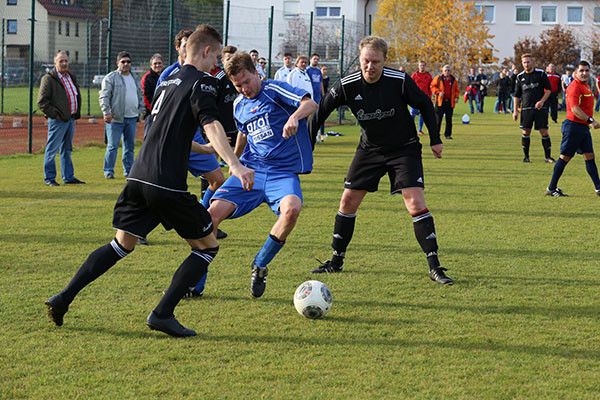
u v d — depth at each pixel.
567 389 4.38
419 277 7.09
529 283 6.86
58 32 44.69
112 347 5.10
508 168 16.31
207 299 6.32
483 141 23.08
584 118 11.94
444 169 16.12
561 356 4.95
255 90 6.34
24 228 9.38
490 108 43.88
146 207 5.39
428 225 7.00
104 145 21.67
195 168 8.62
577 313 5.92
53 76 12.95
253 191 6.51
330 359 4.88
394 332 5.45
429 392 4.33
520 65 58.47
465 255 8.02
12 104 38.09
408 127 7.11
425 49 52.09
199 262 5.39
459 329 5.52
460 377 4.58
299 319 5.77
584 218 10.29
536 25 65.88
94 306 6.04
